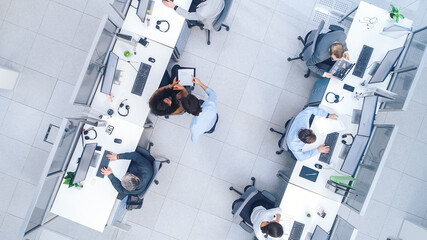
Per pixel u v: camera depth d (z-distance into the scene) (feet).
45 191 9.36
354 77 10.55
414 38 10.13
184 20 10.41
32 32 12.82
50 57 12.83
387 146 9.11
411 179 13.15
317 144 10.36
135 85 10.21
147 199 12.89
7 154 12.82
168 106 8.89
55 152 8.58
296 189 10.34
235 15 12.86
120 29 10.22
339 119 10.41
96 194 10.14
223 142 12.89
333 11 12.90
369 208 13.17
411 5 12.73
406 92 9.32
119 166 10.24
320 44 10.22
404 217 13.07
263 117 12.92
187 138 12.91
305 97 12.92
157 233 12.88
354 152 9.53
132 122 10.31
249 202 10.43
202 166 12.92
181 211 12.89
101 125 10.06
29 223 8.91
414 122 13.19
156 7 10.33
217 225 12.87
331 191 10.36
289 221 10.20
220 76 12.88
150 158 10.60
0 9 12.79
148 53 10.29
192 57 12.84
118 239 12.91
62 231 12.67
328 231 10.27
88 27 12.86
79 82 8.50
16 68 12.79
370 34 10.53
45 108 12.82
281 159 12.91
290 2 12.92
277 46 12.92
